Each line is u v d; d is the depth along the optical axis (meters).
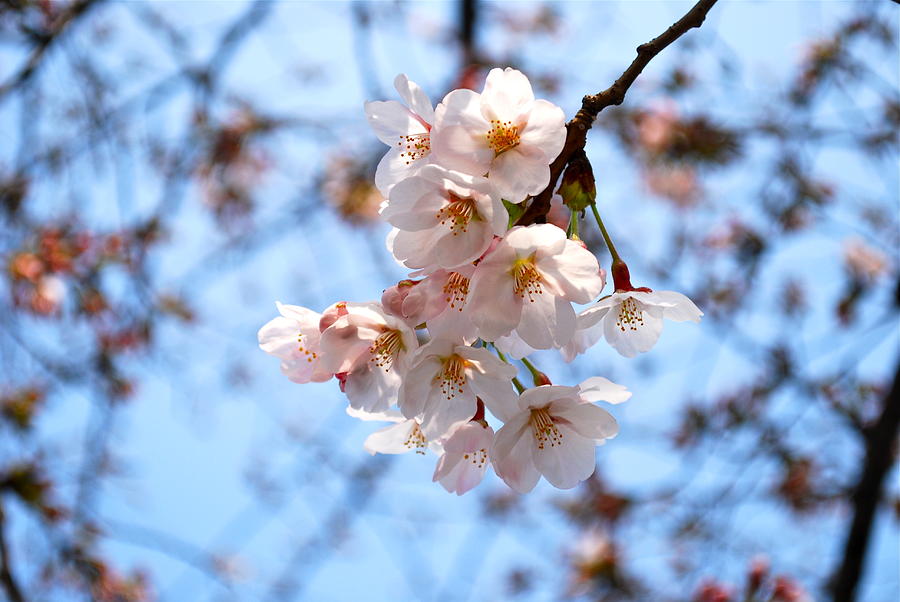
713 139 6.72
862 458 6.39
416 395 1.99
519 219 1.98
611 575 6.69
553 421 2.11
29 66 6.05
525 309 1.96
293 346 2.24
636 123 6.84
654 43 2.06
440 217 1.94
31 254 5.59
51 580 5.99
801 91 6.89
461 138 1.96
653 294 2.23
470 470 2.25
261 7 6.80
